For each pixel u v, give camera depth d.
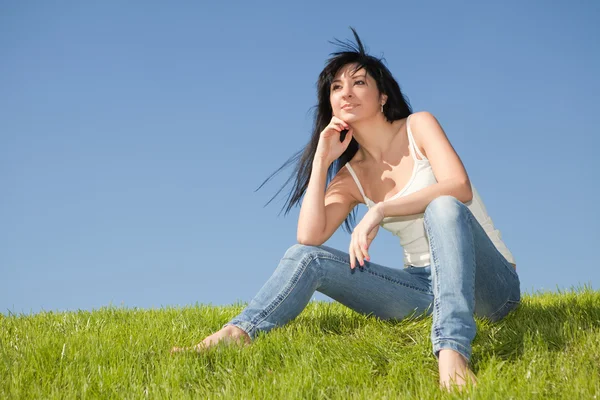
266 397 2.38
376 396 2.32
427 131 3.31
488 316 3.29
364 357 2.83
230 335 3.07
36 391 2.59
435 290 2.61
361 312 3.41
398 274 3.31
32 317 4.50
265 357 2.89
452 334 2.48
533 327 3.08
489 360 2.61
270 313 3.11
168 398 2.47
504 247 3.37
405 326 3.23
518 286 3.23
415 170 3.35
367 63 3.51
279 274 3.17
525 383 2.30
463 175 3.06
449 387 2.27
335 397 2.43
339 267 3.20
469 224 2.72
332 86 3.58
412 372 2.67
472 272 2.63
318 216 3.39
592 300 3.86
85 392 2.56
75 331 3.73
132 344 3.20
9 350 3.20
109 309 4.68
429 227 2.71
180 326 3.86
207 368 2.87
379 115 3.53
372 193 3.57
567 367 2.48
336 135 3.63
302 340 3.06
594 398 2.12
